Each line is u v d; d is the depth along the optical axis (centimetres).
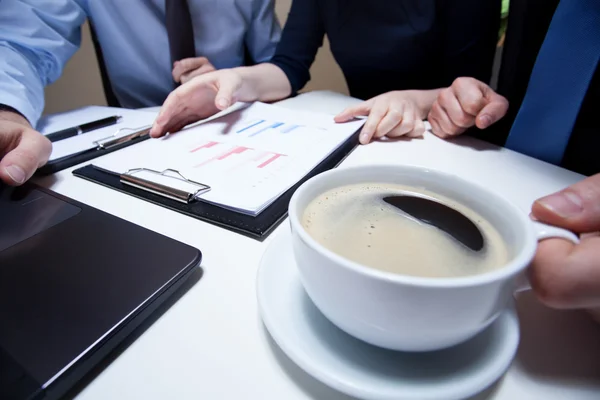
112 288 20
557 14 45
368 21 84
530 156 49
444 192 22
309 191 21
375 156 45
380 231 19
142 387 16
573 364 17
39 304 19
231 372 17
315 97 76
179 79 84
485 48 78
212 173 36
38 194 31
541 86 48
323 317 18
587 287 16
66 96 138
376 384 14
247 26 105
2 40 64
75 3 85
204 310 20
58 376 15
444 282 12
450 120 50
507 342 16
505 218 18
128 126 54
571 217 18
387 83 93
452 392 14
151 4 94
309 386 16
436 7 77
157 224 29
